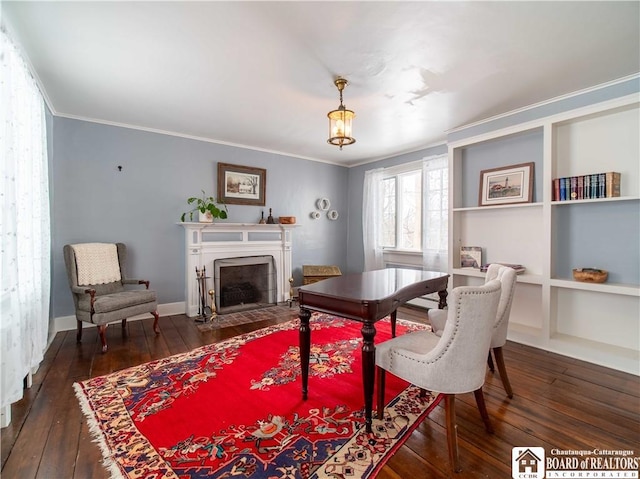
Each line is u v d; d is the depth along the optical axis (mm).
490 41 1992
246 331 3408
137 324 3635
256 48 2082
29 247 2146
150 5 1667
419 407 1952
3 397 1701
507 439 1650
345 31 1896
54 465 1449
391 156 5059
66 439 1630
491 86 2623
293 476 1392
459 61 2234
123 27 1856
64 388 2158
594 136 2779
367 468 1442
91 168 3488
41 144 2529
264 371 2428
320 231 5500
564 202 2775
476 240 3693
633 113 2570
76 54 2146
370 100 2910
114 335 3260
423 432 1710
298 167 5180
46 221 2654
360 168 5637
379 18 1772
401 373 1670
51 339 3090
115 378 2307
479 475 1405
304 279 4930
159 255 3947
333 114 2408
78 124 3402
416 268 4664
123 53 2139
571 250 2938
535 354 2797
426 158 4332
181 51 2117
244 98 2893
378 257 5094
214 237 4230
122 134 3660
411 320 3787
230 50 2104
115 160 3627
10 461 1470
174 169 4023
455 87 2639
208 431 1700
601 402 2004
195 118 3455
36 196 2355
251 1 1634
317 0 1624
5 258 1715
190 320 3809
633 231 2598
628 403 1991
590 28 1855
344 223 5824
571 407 1949
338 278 2482
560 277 2998
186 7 1683
